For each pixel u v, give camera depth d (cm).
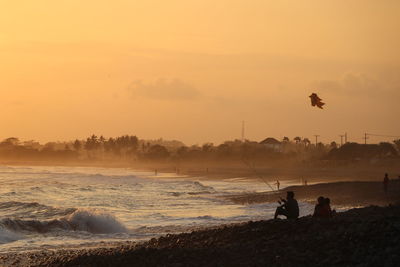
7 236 4134
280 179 19325
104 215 4784
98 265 2406
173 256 2300
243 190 13275
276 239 2322
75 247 3600
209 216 5931
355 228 2230
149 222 5456
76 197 9431
